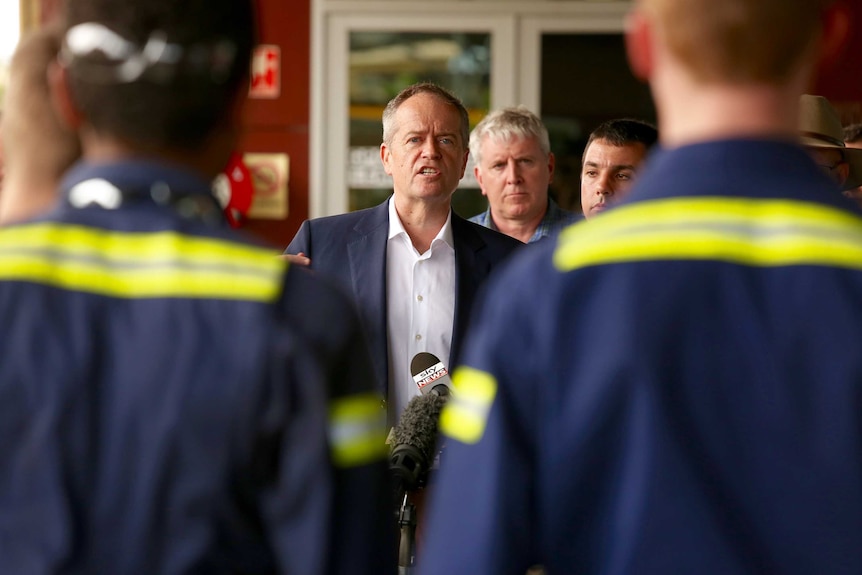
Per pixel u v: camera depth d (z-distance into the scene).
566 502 2.09
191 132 2.20
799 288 2.01
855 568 1.98
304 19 10.96
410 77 10.99
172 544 2.04
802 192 2.07
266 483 2.10
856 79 10.76
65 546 2.01
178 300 2.09
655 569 2.00
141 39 2.14
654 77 2.18
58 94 2.27
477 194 10.61
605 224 2.12
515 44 10.89
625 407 2.03
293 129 11.01
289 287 2.15
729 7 2.03
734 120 2.08
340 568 2.14
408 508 3.29
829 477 1.98
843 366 1.98
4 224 2.23
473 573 2.08
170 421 2.04
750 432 2.00
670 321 2.03
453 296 5.57
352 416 2.17
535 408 2.11
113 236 2.14
